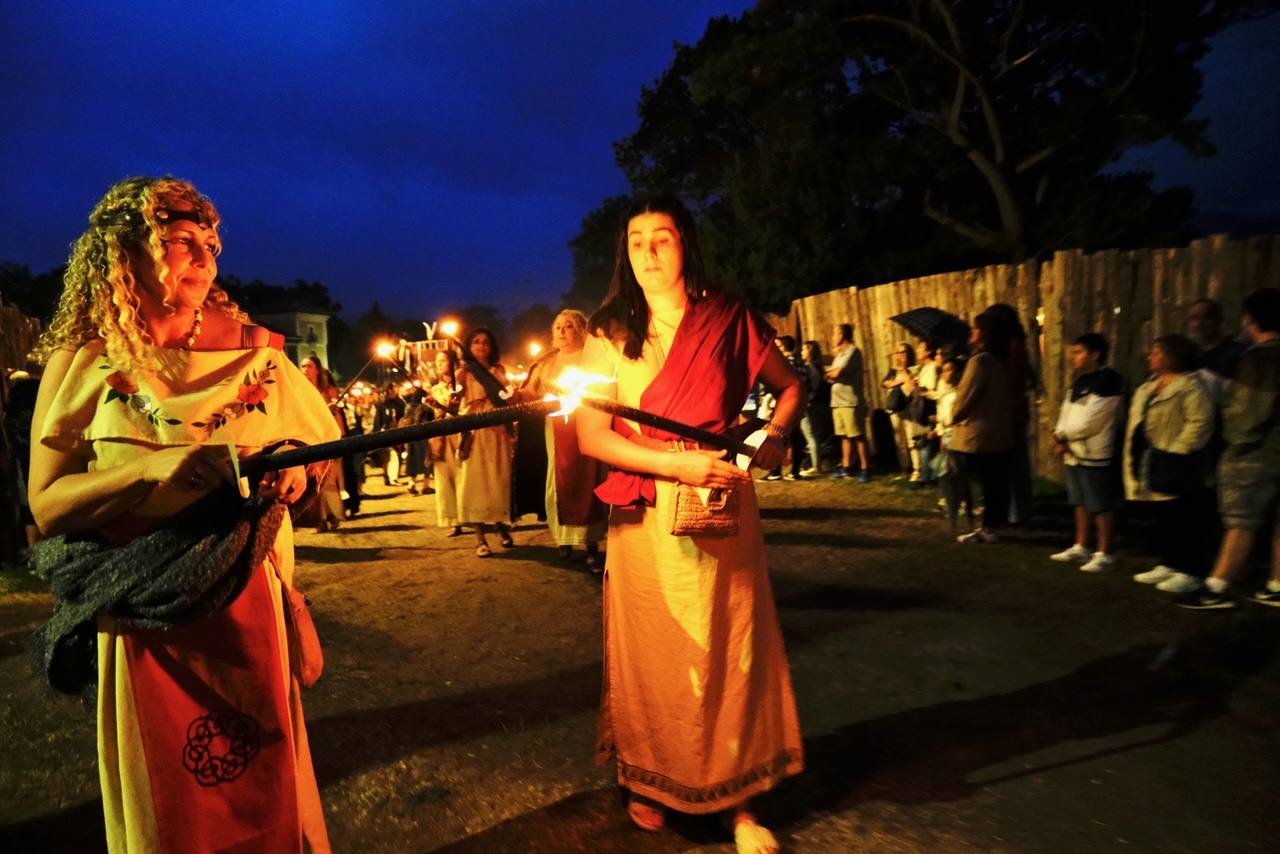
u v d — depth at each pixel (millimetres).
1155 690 3914
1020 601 5289
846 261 18203
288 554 2254
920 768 3285
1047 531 7074
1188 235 17609
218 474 1751
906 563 6344
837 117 19219
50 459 1840
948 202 18812
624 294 2637
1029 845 2768
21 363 7996
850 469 10641
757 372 2658
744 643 2662
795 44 17156
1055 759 3318
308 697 4277
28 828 3084
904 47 17438
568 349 7039
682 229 2559
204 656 1952
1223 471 4949
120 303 1854
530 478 7414
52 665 1932
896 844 2793
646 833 2898
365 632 5402
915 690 4027
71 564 1878
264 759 2021
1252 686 3908
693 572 2572
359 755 3598
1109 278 8164
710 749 2648
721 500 2453
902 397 9125
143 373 1874
